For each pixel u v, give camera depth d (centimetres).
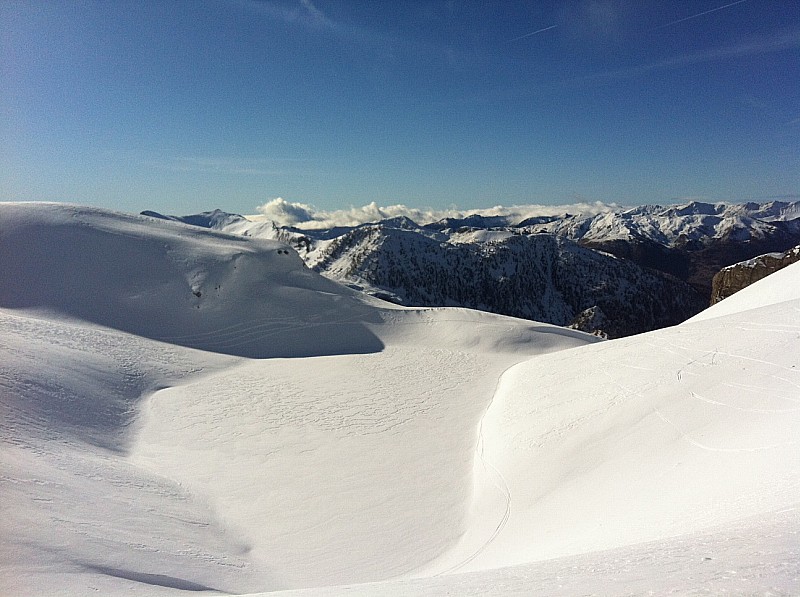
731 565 489
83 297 4559
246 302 5094
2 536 1049
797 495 829
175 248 5591
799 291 2761
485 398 3038
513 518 1488
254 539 1572
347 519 1691
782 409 1296
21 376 2273
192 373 3422
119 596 959
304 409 2817
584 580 549
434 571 1274
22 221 5197
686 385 1677
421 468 2073
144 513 1473
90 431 2117
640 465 1402
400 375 3597
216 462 2116
